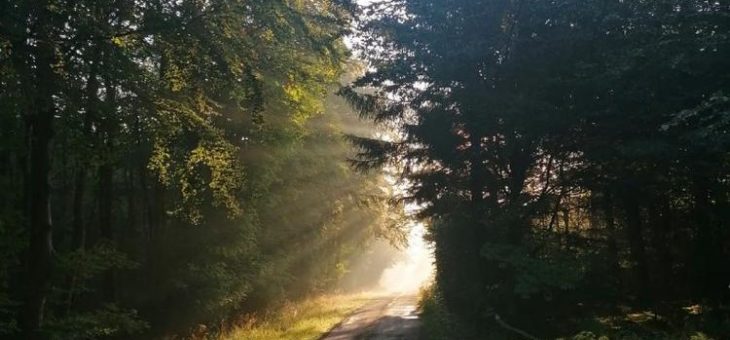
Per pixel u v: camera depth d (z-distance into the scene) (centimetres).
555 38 1304
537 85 1325
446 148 1523
